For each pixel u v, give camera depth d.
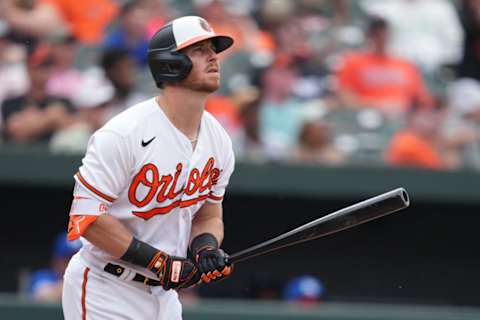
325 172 31.33
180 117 15.40
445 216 34.78
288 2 36.66
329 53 35.91
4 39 34.38
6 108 33.00
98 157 15.05
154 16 35.47
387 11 37.22
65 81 33.78
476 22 37.00
